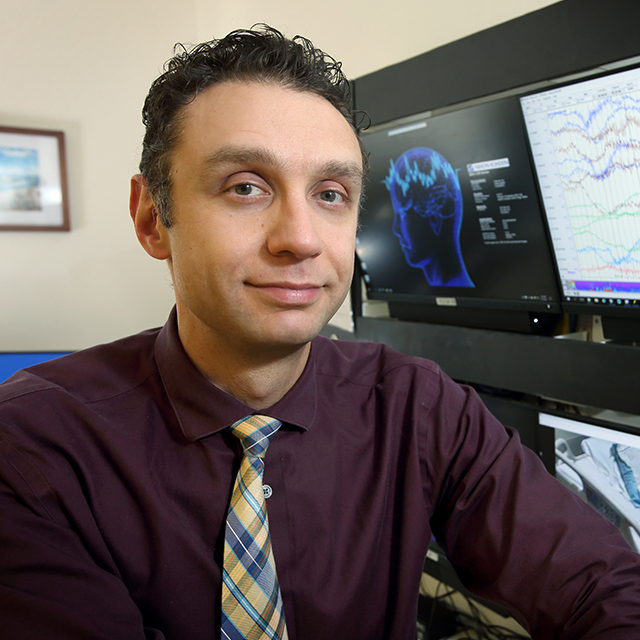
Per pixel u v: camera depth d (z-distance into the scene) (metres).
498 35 0.97
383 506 0.67
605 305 0.94
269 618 0.54
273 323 0.51
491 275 1.09
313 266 0.51
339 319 1.48
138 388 0.65
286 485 0.62
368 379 0.77
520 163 0.95
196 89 0.52
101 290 2.09
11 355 1.68
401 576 0.66
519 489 0.65
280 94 0.52
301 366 0.65
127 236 2.11
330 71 0.58
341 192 0.55
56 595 0.48
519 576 0.60
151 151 0.57
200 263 0.51
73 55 1.99
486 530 0.64
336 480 0.66
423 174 1.11
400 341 1.28
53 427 0.57
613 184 0.85
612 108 0.81
